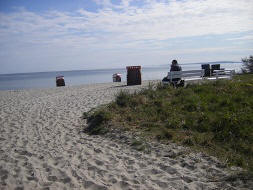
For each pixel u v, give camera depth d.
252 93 10.52
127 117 9.19
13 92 22.84
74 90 20.48
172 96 11.17
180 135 7.34
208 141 6.80
